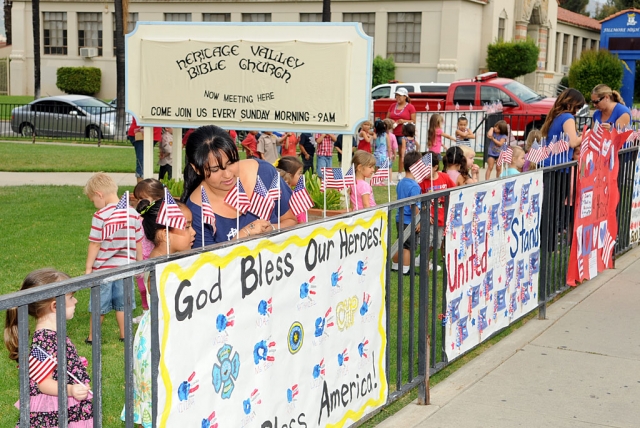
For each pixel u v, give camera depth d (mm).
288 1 35094
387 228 4156
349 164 9906
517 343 5723
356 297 3879
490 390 4812
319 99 9828
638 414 4457
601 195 7383
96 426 2564
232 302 2924
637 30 28781
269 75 9977
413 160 7348
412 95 24359
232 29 10078
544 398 4688
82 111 23531
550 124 7805
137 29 10445
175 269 2633
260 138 14336
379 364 4180
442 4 32844
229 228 3783
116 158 18016
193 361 2744
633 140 8891
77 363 3287
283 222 4059
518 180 5660
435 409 4516
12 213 10398
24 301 2223
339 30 9695
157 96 10523
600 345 5684
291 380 3352
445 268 4633
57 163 16672
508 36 36969
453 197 4645
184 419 2717
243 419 3043
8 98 39125
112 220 2805
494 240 5348
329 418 3686
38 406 3209
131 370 2650
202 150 3523
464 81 22516
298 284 3348
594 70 33469
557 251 6680
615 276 7742
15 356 3383
